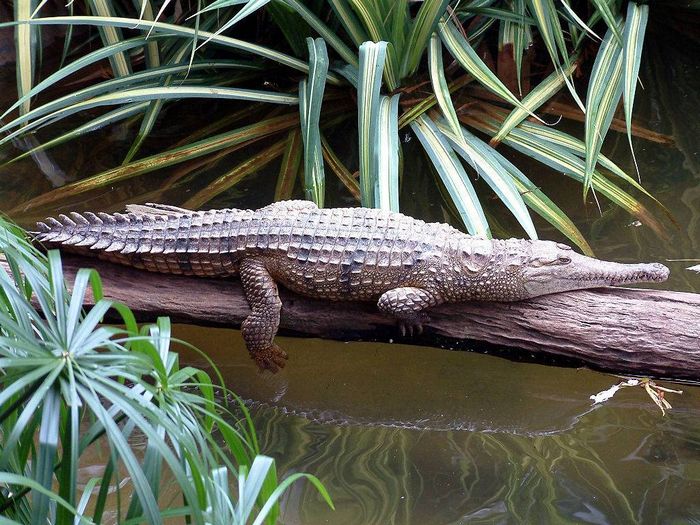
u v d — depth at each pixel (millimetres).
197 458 2043
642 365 3568
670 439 3600
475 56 5520
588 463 3465
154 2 6781
